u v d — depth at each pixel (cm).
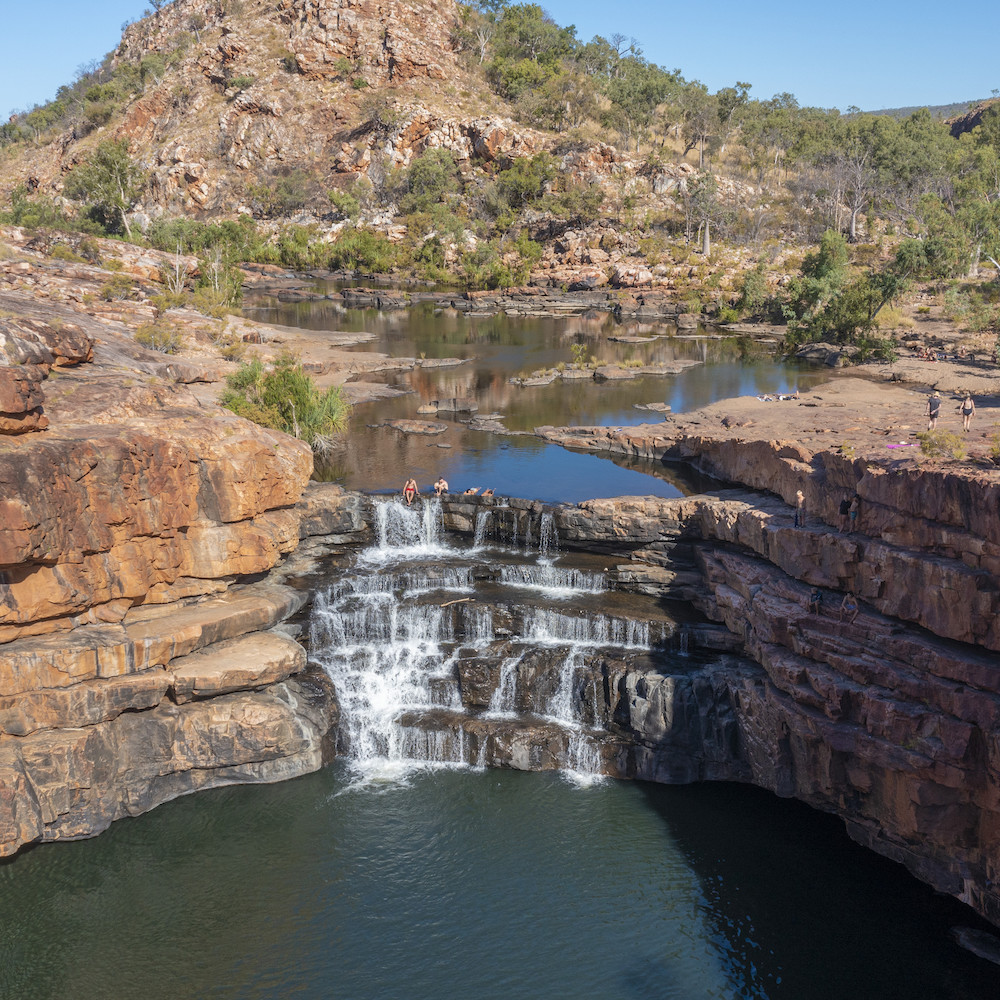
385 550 4819
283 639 3750
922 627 3105
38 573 3116
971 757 2767
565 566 4494
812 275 13300
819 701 3209
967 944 2803
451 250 18725
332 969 2741
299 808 3441
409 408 7812
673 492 5497
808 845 3250
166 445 3516
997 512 2730
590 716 3791
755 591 3731
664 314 14462
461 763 3716
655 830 3331
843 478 3575
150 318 8981
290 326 12519
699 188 17988
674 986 2673
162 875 3109
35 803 3091
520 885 3078
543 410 7812
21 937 2850
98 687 3186
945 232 14475
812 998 2633
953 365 9038
